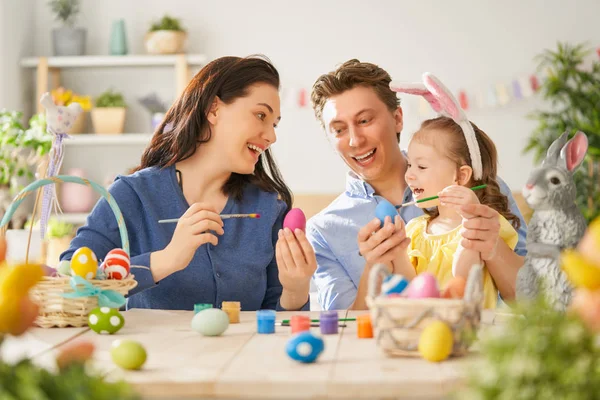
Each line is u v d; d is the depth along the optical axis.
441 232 1.80
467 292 0.98
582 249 0.84
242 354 1.04
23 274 0.85
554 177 1.21
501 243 1.67
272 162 1.84
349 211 2.05
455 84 4.12
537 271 1.21
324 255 2.05
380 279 1.09
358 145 1.95
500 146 4.11
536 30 4.09
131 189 1.68
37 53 4.30
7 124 3.31
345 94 1.96
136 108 4.26
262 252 1.74
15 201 1.39
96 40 4.27
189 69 4.22
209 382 0.87
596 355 0.71
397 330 0.99
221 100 1.69
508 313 1.30
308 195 4.07
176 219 1.58
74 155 4.25
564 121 3.87
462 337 0.97
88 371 0.75
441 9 4.13
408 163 1.88
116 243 1.66
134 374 0.92
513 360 0.71
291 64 4.21
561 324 0.73
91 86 4.28
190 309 1.69
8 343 1.12
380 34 4.17
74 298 1.27
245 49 4.22
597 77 3.98
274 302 1.77
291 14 4.21
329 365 0.95
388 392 0.85
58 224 3.71
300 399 0.86
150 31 4.11
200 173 1.74
